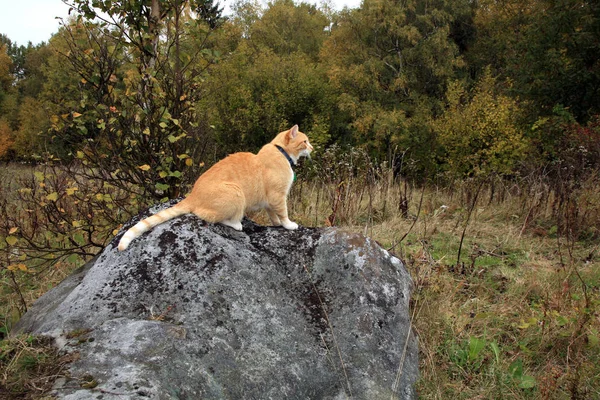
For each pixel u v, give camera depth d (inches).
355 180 330.0
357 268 137.6
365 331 125.5
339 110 878.4
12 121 1317.7
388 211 301.4
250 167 147.3
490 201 319.6
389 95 857.5
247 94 800.3
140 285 116.1
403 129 756.6
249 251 134.3
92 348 93.8
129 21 194.7
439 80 855.7
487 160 645.3
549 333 152.6
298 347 117.3
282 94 827.4
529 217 276.1
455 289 183.8
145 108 190.4
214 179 137.3
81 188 203.8
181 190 212.8
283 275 134.8
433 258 218.8
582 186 282.0
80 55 192.9
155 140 198.2
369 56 887.7
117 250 126.3
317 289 135.6
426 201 336.8
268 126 809.5
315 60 1203.9
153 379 85.7
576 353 141.5
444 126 712.4
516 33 896.3
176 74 197.9
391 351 126.3
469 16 960.9
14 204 255.0
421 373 134.4
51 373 86.2
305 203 289.6
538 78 617.6
